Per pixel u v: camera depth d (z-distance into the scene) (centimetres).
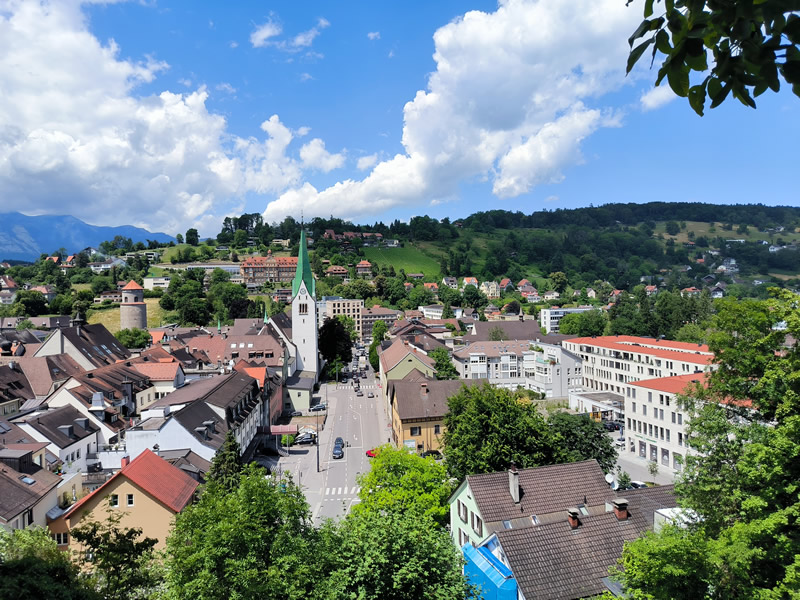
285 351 11869
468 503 4159
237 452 5434
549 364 11856
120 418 7581
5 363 9481
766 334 2883
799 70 558
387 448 4969
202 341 12988
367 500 4594
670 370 10181
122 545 2414
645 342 12012
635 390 8056
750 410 3105
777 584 1970
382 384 12156
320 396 12488
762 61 564
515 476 3953
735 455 2630
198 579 2267
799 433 2181
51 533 4166
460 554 2834
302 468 7575
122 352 11438
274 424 9856
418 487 4650
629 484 5838
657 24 601
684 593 2005
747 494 2295
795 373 2430
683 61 596
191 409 6172
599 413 9425
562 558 3266
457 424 5391
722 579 2089
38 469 4978
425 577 2491
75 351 9800
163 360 10181
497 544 3447
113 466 6041
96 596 2166
